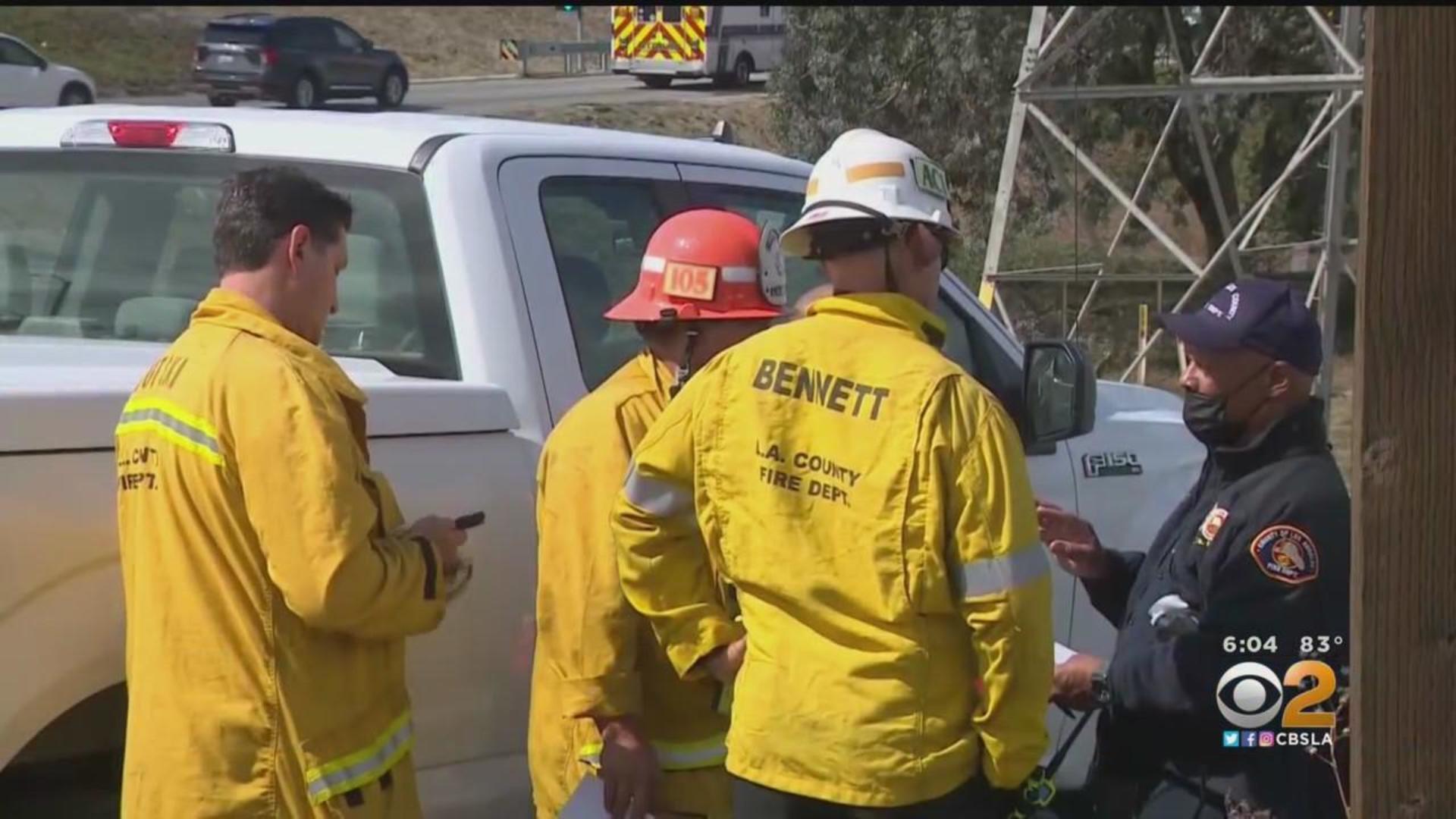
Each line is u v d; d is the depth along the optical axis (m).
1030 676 2.32
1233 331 2.77
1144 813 2.85
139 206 3.91
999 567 2.29
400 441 3.09
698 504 2.52
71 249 3.99
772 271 2.93
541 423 3.38
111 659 2.77
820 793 2.37
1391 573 2.21
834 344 2.42
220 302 2.65
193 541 2.55
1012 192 12.57
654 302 2.87
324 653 2.60
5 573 2.61
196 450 2.54
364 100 31.48
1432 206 2.14
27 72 27.03
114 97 33.75
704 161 4.02
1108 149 18.36
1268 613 2.71
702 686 2.93
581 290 3.62
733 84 37.53
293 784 2.57
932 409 2.31
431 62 41.84
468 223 3.46
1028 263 17.36
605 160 3.79
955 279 4.46
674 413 2.56
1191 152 17.80
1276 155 18.00
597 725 2.80
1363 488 2.19
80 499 2.71
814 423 2.39
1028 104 12.20
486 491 3.20
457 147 3.55
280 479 2.49
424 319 3.49
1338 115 11.77
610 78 40.38
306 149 3.69
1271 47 17.41
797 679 2.38
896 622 2.33
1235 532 2.74
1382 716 2.23
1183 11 16.81
